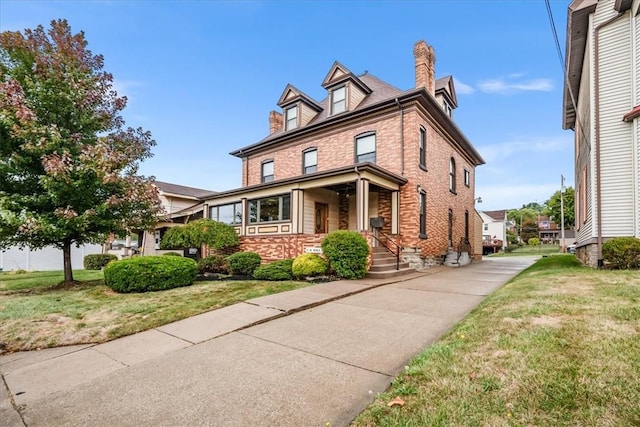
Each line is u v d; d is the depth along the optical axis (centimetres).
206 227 1207
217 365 345
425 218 1206
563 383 231
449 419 206
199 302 627
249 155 1775
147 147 969
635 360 256
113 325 503
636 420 187
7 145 782
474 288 734
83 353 407
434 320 479
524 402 215
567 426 188
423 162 1219
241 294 684
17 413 267
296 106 1566
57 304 627
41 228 753
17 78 816
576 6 888
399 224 1141
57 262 1827
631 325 336
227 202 1423
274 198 1239
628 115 765
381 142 1217
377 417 222
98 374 338
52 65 833
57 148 802
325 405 253
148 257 813
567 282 603
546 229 5588
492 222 4759
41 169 830
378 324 467
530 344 304
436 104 1210
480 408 215
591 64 870
